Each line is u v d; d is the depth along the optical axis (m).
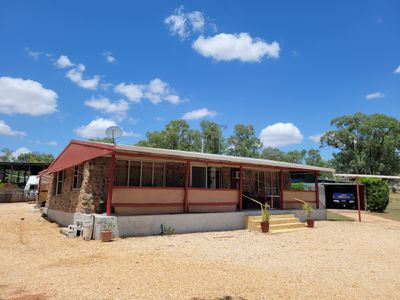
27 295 4.93
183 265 7.13
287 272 6.84
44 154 73.56
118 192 11.42
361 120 51.97
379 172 49.56
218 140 46.69
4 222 14.66
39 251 8.54
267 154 61.69
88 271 6.39
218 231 13.27
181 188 13.19
